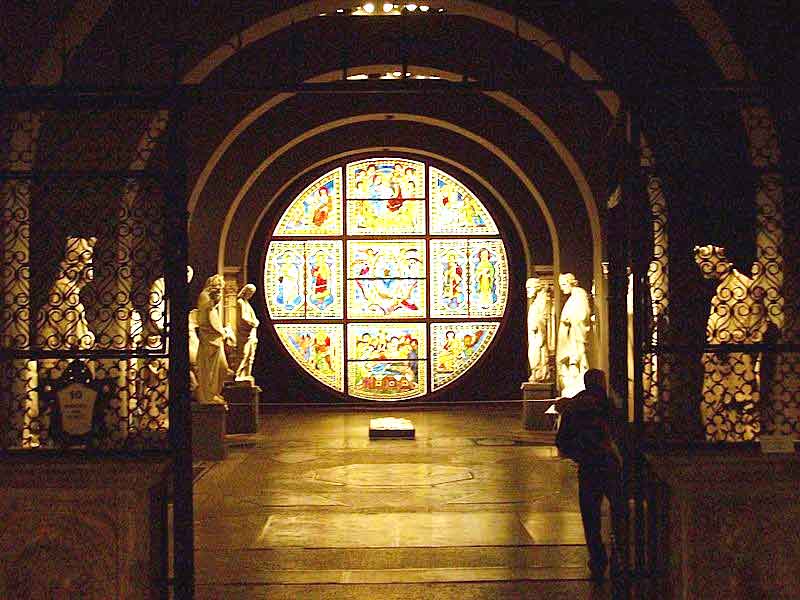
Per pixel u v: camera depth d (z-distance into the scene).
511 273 21.98
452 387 21.86
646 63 11.45
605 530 9.95
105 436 6.66
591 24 11.59
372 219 22.11
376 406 21.78
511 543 9.38
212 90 6.39
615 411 7.33
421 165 22.09
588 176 15.17
